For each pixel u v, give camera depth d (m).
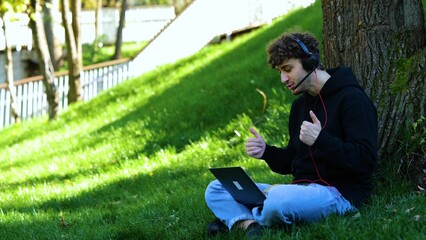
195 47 19.39
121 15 25.31
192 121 10.75
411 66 5.59
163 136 10.59
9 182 9.94
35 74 25.25
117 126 12.28
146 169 9.14
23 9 15.16
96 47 25.77
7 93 18.22
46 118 16.23
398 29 5.69
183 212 6.14
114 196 8.08
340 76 4.78
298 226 4.70
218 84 11.83
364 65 5.71
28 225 6.68
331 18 5.89
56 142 12.72
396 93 5.58
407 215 4.65
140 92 14.91
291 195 4.62
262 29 15.28
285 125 9.02
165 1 37.38
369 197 5.04
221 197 5.11
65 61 25.45
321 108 4.84
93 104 15.40
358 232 4.47
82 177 9.54
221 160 8.77
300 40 4.73
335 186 4.77
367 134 4.59
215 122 10.48
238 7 18.61
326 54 5.96
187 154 9.47
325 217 4.68
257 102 10.27
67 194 8.34
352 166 4.54
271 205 4.62
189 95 12.27
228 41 17.80
